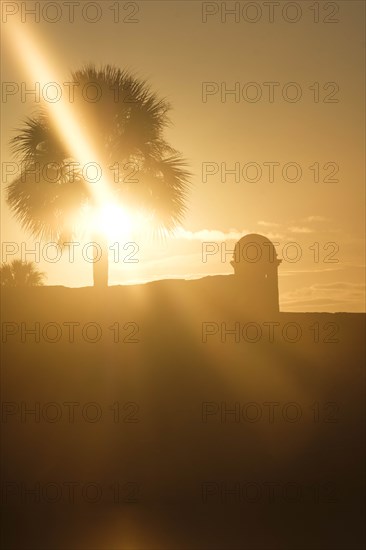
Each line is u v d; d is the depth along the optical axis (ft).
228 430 72.38
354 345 82.12
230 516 63.16
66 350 81.35
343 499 65.31
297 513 62.28
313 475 68.69
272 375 78.18
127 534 58.95
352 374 78.48
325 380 77.66
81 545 57.67
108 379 77.20
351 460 69.92
